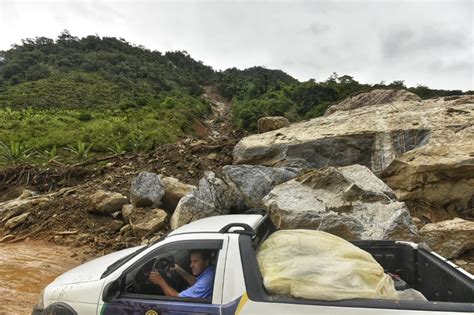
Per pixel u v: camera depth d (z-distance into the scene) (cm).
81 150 2644
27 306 622
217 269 325
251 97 10606
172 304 330
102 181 1432
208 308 314
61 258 902
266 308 297
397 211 713
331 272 307
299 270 310
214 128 7594
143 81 10900
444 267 361
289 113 6781
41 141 3941
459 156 938
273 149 1210
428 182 957
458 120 1112
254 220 398
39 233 1082
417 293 330
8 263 861
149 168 1509
